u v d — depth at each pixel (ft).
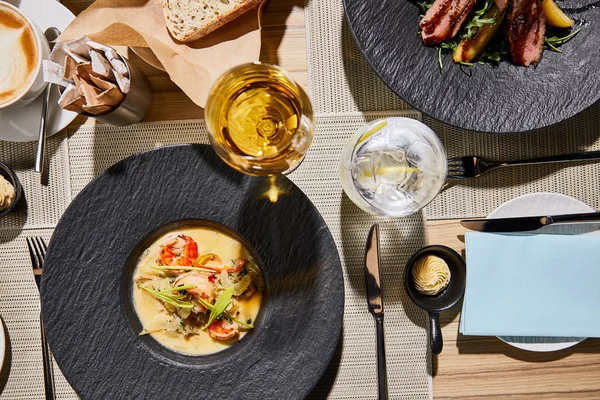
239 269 3.21
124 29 3.11
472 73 3.14
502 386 3.43
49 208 3.40
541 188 3.44
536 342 3.35
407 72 3.11
